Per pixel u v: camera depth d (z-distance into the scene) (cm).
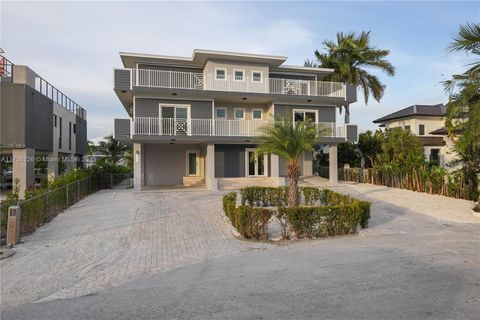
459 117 1255
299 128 1338
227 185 2306
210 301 522
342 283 595
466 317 457
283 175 2694
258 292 557
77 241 934
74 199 1675
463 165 1864
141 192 2077
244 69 2459
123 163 4706
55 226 1127
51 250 842
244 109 2577
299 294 546
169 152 2561
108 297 548
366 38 3061
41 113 2580
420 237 979
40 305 518
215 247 881
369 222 1197
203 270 689
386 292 550
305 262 732
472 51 1181
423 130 3534
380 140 2630
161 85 2278
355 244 896
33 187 2200
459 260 736
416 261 728
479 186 1585
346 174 2841
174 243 922
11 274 666
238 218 978
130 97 2361
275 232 1034
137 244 910
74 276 657
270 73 2672
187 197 1822
